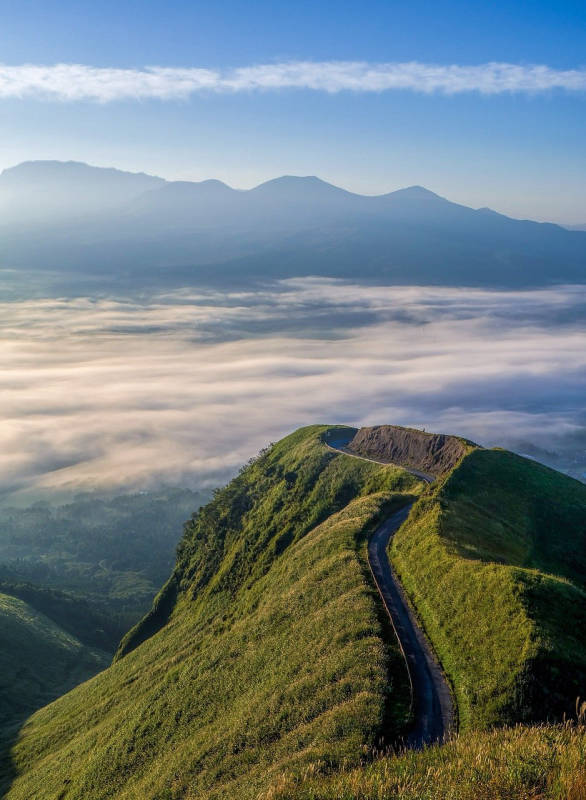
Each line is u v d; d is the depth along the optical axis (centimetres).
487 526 5431
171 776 3525
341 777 1677
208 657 5669
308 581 5303
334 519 7169
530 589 3250
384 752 2339
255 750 3067
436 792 1366
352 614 3900
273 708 3344
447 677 2923
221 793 2777
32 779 6138
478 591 3472
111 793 4328
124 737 5147
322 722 2753
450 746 1716
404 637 3431
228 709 4219
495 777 1353
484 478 6694
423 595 3947
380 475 8675
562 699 2484
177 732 4572
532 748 1460
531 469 7294
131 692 6981
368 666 3091
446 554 4256
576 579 5325
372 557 5159
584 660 2719
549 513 6384
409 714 2605
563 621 3064
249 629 5491
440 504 5541
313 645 3875
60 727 7594
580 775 1251
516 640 2820
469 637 3119
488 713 2498
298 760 2444
